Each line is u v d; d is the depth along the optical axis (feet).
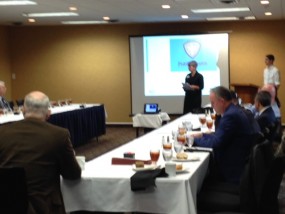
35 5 24.91
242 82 35.73
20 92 38.68
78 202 9.37
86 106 28.73
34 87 38.45
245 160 11.47
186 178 8.96
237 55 35.65
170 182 8.89
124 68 37.24
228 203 9.97
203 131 15.94
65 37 37.76
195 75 28.73
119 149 12.66
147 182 8.84
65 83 38.11
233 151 11.56
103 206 9.27
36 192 8.30
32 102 8.78
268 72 31.40
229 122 11.50
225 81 35.12
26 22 34.86
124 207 9.18
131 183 8.91
